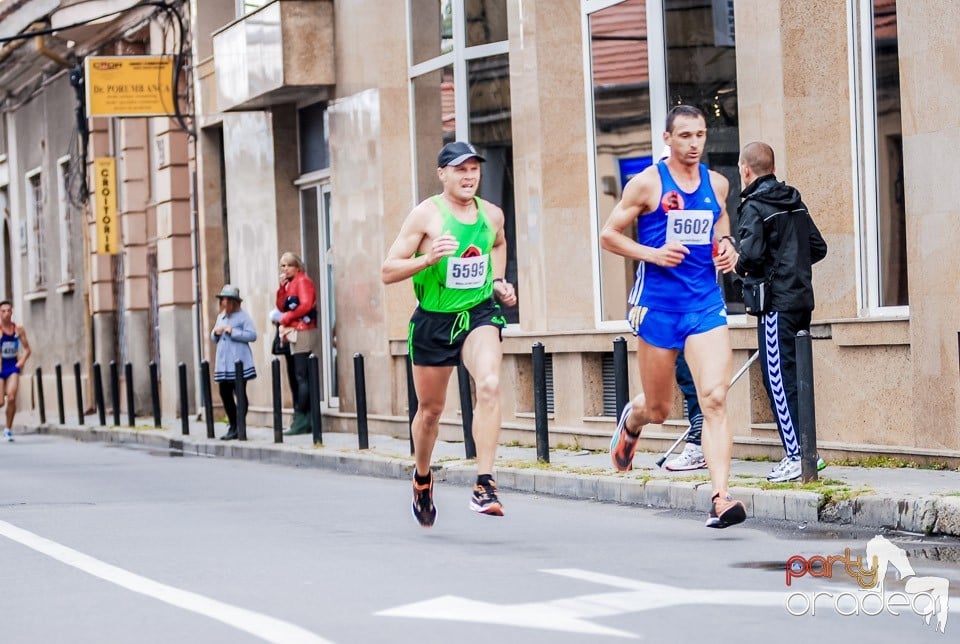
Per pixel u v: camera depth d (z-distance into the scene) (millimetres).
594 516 25672
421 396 22781
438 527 24375
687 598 16781
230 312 48250
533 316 39250
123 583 18969
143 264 69250
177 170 63469
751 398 31953
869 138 30031
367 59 46938
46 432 64812
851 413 29766
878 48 29875
